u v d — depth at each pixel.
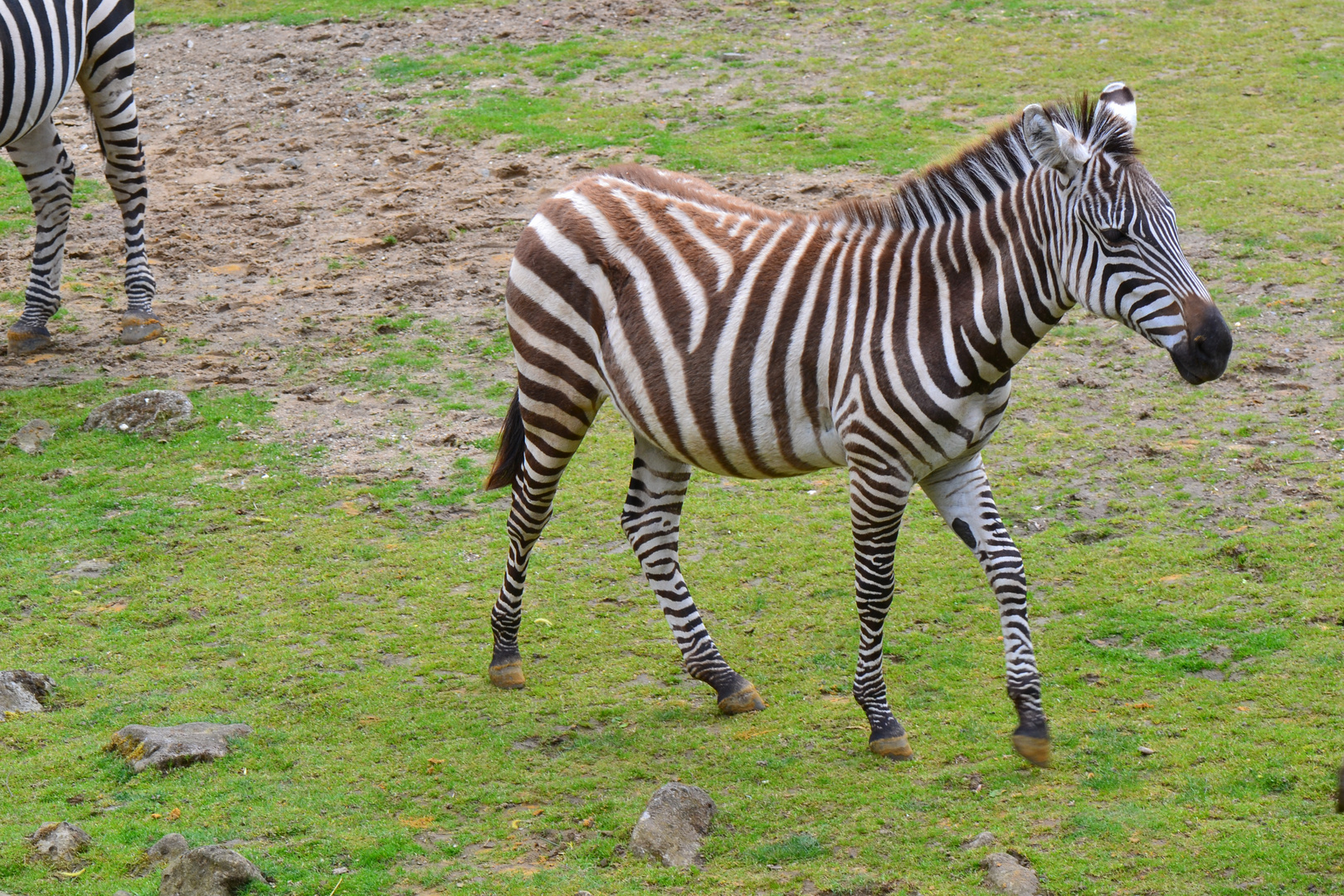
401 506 10.52
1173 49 21.23
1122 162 6.08
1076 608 8.46
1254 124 18.05
